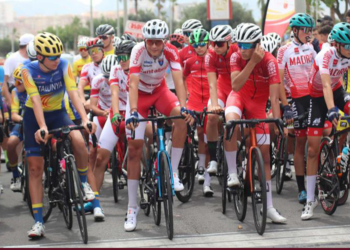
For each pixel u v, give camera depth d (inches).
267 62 294.0
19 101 381.1
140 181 335.3
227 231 290.0
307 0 973.2
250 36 281.9
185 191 372.2
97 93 390.0
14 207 379.6
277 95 293.6
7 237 295.7
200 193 399.9
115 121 303.9
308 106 343.6
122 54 321.4
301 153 351.3
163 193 281.0
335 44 303.6
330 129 380.8
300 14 348.8
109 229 303.4
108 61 381.1
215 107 331.6
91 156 386.3
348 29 296.7
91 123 284.8
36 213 290.7
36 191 291.4
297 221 306.2
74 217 337.1
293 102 350.3
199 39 376.2
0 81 401.1
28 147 291.4
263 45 352.2
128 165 303.1
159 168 284.8
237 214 314.3
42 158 293.4
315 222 302.7
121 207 362.6
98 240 280.5
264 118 310.8
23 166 393.1
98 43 414.6
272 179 450.0
